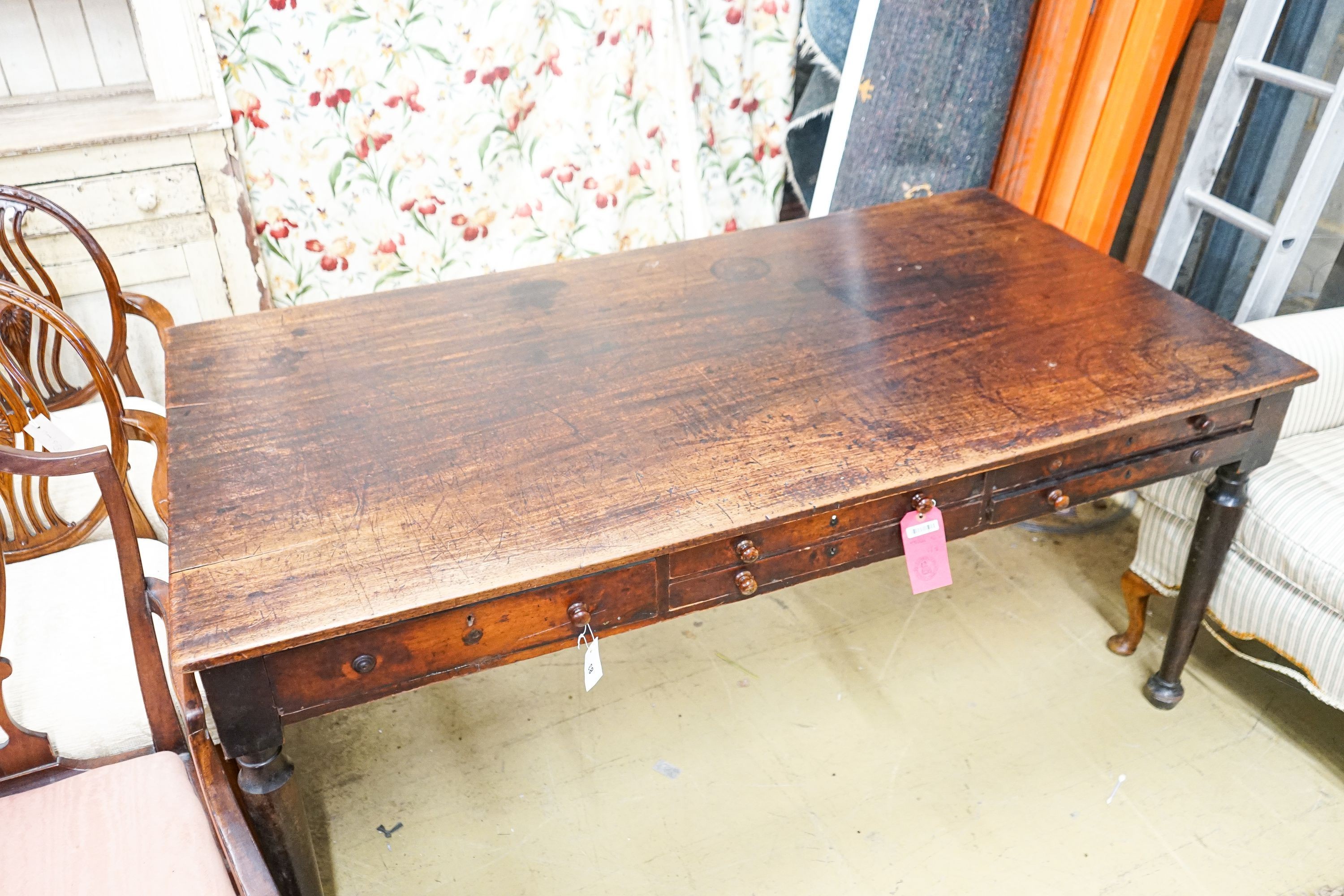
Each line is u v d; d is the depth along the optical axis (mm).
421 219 2441
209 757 1219
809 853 1766
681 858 1755
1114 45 2289
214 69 2068
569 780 1898
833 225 2105
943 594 2352
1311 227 2035
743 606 2312
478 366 1625
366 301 1814
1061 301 1816
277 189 2295
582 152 2480
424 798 1861
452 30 2229
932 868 1742
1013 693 2092
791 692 2088
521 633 1292
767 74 2596
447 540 1269
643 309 1794
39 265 1861
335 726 2002
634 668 2145
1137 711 2061
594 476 1384
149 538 1710
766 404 1534
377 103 2266
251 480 1370
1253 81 2223
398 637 1213
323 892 1684
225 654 1103
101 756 1352
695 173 2596
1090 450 1554
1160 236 2354
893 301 1818
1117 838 1797
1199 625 1947
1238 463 1732
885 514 1451
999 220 2123
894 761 1938
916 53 2416
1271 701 2096
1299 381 1619
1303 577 1771
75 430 1828
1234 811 1853
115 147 2004
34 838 1180
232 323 1739
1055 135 2475
